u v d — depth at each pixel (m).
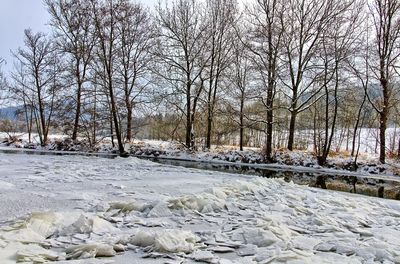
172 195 10.59
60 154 27.64
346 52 25.66
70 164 18.28
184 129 34.69
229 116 30.39
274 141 37.72
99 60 31.03
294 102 29.00
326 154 25.42
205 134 35.00
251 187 11.29
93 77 31.70
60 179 12.80
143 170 17.05
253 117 29.53
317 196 11.28
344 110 29.77
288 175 21.64
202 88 31.53
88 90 32.12
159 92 32.22
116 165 18.78
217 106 31.25
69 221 7.20
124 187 11.67
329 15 26.84
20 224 6.66
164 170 17.47
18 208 8.25
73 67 33.12
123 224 7.40
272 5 27.73
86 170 15.92
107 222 7.21
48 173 14.17
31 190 10.46
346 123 34.12
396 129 34.75
